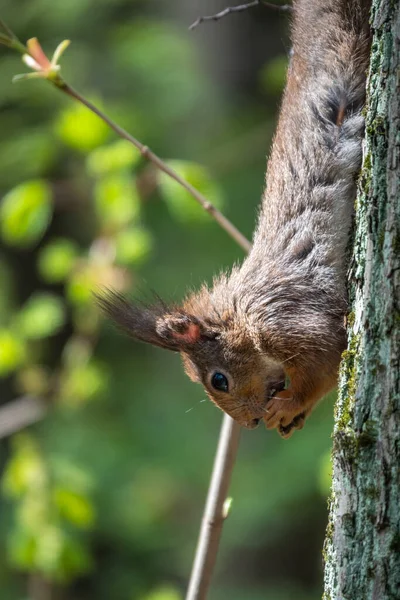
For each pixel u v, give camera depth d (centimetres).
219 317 788
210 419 1683
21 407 1288
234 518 1591
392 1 543
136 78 1714
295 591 1692
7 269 1811
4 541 1633
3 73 1669
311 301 736
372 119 552
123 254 1186
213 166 1655
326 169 733
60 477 1175
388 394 525
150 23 1761
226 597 1714
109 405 1709
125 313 814
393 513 517
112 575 1742
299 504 1597
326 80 733
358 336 550
